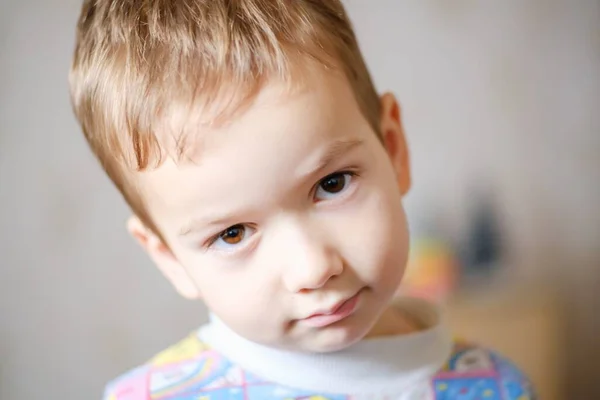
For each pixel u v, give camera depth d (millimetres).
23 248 1545
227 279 574
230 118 523
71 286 1584
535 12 1829
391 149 711
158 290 1638
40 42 1488
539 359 1619
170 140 540
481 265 1740
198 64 550
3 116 1492
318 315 564
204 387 679
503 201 1866
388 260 580
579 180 1887
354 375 657
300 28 589
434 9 1791
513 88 1844
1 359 1560
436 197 1838
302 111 533
